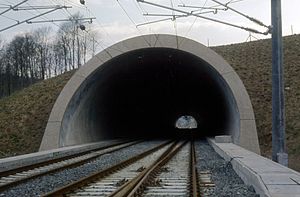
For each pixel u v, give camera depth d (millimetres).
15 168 15852
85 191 11023
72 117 26531
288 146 25109
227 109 32781
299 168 19281
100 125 34281
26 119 30281
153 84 41188
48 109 31000
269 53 40156
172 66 34000
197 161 19547
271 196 7965
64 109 24844
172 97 49875
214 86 34594
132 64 30750
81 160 18953
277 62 14914
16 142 27703
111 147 29094
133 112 45750
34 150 26312
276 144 14711
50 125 24594
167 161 19312
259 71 36156
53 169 15641
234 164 15641
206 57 25969
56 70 87500
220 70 25672
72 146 25391
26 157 18125
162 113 57562
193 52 26172
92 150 26203
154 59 30719
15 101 34219
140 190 10781
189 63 30875
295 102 30312
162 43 26359
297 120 27969
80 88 25828
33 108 31750
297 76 34125
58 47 86688
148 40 26281
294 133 26562
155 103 50469
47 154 20234
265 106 30734
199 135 55688
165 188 11508
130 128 46469
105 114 35406
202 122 62938
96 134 33062
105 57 26078
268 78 34406
